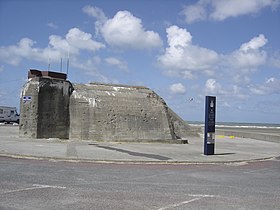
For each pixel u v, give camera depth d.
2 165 12.42
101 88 27.72
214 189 9.66
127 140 24.73
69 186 9.17
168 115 29.11
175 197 8.43
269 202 8.29
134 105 27.17
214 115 19.00
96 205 7.37
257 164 16.52
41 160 14.27
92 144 21.55
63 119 24.70
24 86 24.83
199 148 22.19
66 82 25.14
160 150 19.73
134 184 9.89
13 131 32.16
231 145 27.27
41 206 7.11
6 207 6.93
